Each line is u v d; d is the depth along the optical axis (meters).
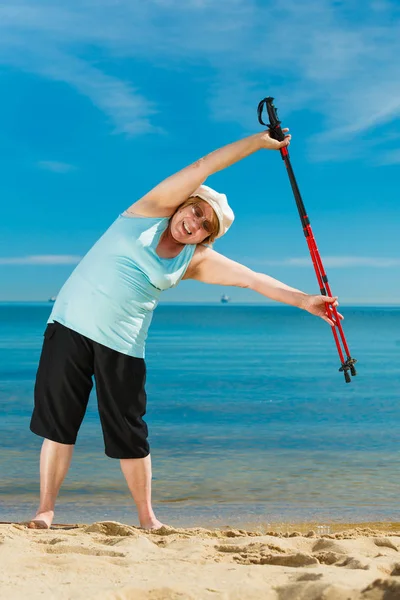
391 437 8.88
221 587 2.41
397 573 2.60
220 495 5.68
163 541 3.32
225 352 30.06
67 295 3.80
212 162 3.74
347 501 5.49
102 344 3.70
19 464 6.84
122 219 3.83
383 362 24.59
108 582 2.47
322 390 15.24
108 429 3.78
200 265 4.03
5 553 2.86
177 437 8.83
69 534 3.41
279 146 3.98
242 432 9.29
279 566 2.71
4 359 24.27
